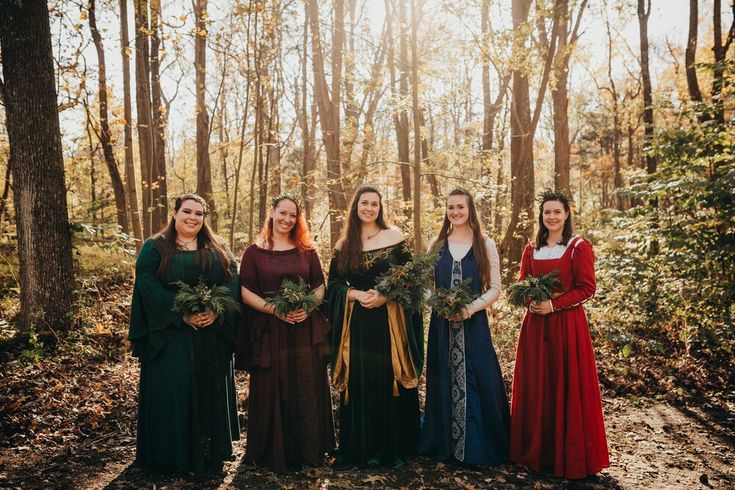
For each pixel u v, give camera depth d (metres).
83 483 3.28
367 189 3.70
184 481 3.34
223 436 3.46
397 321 3.62
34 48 6.04
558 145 12.23
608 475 3.54
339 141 11.24
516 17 8.29
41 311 5.95
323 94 11.02
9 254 9.92
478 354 3.60
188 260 3.48
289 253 3.69
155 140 11.83
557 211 3.64
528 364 3.59
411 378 3.61
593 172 32.38
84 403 4.49
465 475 3.46
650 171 10.00
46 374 4.93
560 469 3.42
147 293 3.36
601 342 6.75
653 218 7.19
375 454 3.56
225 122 15.83
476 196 8.23
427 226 10.04
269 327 3.52
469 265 3.71
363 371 3.55
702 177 6.76
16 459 3.55
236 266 3.76
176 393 3.34
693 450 3.99
